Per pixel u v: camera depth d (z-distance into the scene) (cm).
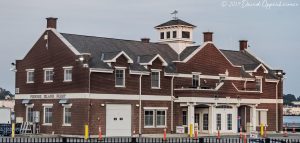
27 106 6694
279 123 8075
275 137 6638
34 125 6462
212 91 6788
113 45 6831
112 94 6234
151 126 6575
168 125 6738
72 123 6128
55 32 6462
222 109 6919
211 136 6394
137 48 7094
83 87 6041
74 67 6169
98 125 6091
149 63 6569
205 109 6888
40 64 6600
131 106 6397
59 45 6384
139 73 6469
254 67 7794
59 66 6359
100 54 6431
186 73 6969
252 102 7262
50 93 6425
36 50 6688
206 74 7175
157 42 7712
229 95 6975
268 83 7969
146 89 6556
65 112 6253
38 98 6575
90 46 6531
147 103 6550
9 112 6956
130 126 6378
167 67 6862
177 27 7538
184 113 6875
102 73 6172
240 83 7569
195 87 6931
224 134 6812
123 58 6362
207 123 6856
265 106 7875
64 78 6281
